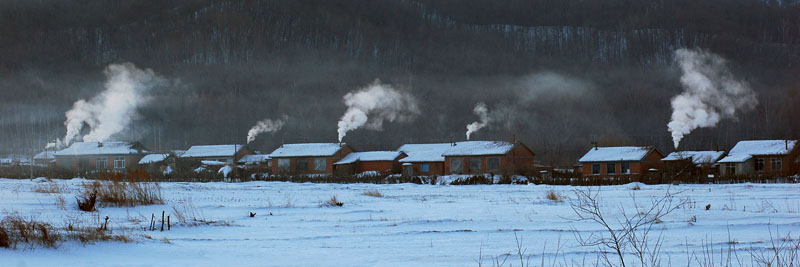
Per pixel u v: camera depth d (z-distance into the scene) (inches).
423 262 936.3
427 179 4601.4
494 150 6063.0
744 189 2859.3
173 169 6496.1
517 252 1025.5
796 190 2733.8
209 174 4960.6
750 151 5684.1
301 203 2100.1
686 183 3858.3
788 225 1338.6
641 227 1330.0
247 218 1616.6
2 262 853.2
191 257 971.3
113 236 1124.5
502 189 3139.8
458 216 1621.6
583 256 975.0
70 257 919.7
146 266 868.0
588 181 3966.5
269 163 7677.2
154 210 1809.8
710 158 5693.9
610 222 1440.7
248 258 967.6
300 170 6899.6
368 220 1545.3
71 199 2011.6
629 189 2974.9
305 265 902.4
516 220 1504.7
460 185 3823.8
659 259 937.5
